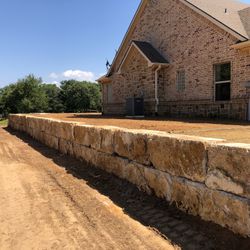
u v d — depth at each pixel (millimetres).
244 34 13078
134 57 18938
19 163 8164
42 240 3650
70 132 8594
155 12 17969
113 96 22312
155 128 9055
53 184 5980
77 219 4219
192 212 4004
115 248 3406
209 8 15656
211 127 9164
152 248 3373
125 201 4848
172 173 4344
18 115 18766
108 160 6266
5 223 4160
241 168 3258
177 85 16578
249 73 12609
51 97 73000
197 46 15141
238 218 3328
